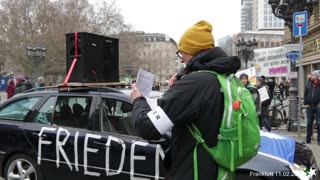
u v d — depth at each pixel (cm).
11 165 604
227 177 263
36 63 3528
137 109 273
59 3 6166
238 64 272
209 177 261
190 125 264
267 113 1197
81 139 543
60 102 583
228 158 259
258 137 264
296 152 503
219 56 272
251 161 459
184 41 274
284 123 1453
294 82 1341
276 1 1395
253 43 3206
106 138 525
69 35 559
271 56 2333
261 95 1191
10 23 5856
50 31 5803
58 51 5838
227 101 260
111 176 519
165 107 259
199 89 259
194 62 269
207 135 260
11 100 630
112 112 536
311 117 1062
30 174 588
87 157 537
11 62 6278
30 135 585
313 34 2580
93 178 534
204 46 271
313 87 1053
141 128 263
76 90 575
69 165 551
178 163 268
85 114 555
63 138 557
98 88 560
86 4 6431
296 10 1347
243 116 259
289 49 1209
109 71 605
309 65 2766
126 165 507
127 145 506
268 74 2377
